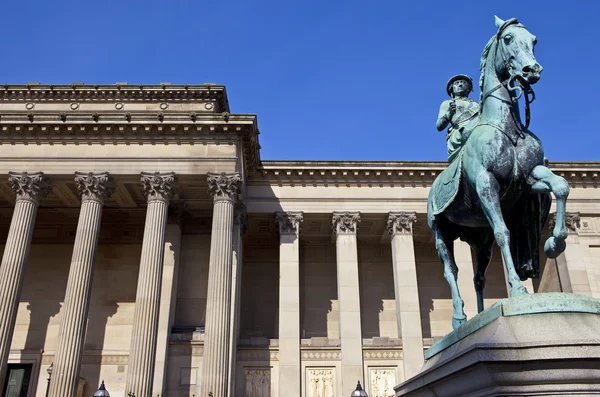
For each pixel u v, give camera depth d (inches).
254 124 1798.7
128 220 2145.7
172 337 1793.8
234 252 1820.9
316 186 2046.0
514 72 350.3
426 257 2230.6
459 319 387.9
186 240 2039.9
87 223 1660.9
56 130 1760.6
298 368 1772.9
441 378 296.7
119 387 1879.9
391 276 2208.4
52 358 1952.5
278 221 1987.0
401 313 1865.2
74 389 1491.1
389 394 1788.9
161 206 1688.0
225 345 1531.7
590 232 2044.8
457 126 431.2
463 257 1889.8
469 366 257.6
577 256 1979.6
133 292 2052.2
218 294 1573.6
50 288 2079.2
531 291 2081.7
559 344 237.3
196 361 1763.0
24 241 1656.0
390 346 1850.4
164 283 1855.3
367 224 2122.3
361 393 1055.0
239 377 1788.9
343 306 1866.4
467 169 365.7
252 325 2143.2
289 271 1910.7
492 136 351.3
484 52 394.0
